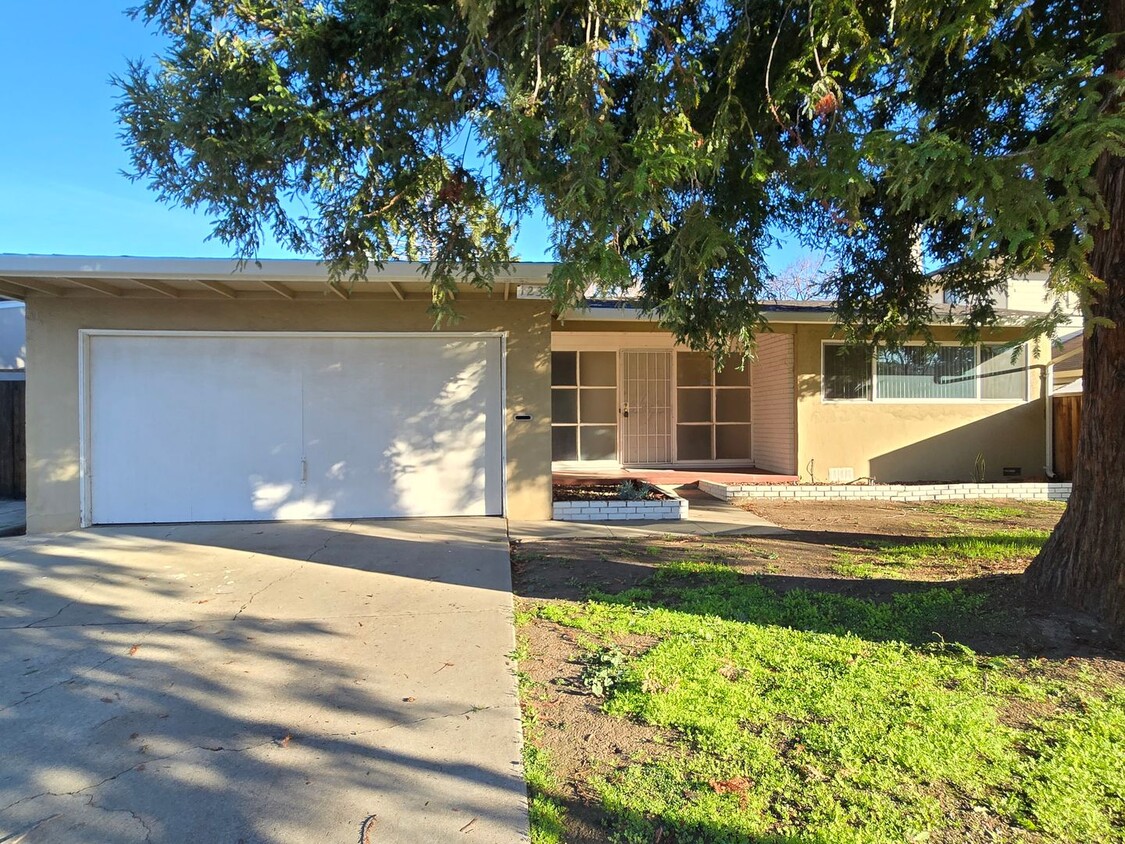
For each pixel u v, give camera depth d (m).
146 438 8.58
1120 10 4.25
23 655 4.40
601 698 3.78
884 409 12.08
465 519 8.88
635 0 4.10
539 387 9.02
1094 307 4.50
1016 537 7.74
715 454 13.70
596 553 7.22
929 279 7.45
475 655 4.39
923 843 2.56
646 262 6.04
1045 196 3.20
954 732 3.30
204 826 2.71
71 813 2.79
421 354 8.98
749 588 5.71
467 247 5.74
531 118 4.00
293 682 4.00
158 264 7.29
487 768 3.10
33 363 8.27
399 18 4.50
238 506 8.73
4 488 11.64
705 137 4.93
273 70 4.31
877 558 6.87
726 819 2.69
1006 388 12.54
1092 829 2.63
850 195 3.99
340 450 8.89
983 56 5.39
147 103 4.49
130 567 6.49
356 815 2.77
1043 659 4.12
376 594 5.66
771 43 4.89
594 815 2.76
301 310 8.71
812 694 3.72
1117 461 4.43
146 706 3.71
